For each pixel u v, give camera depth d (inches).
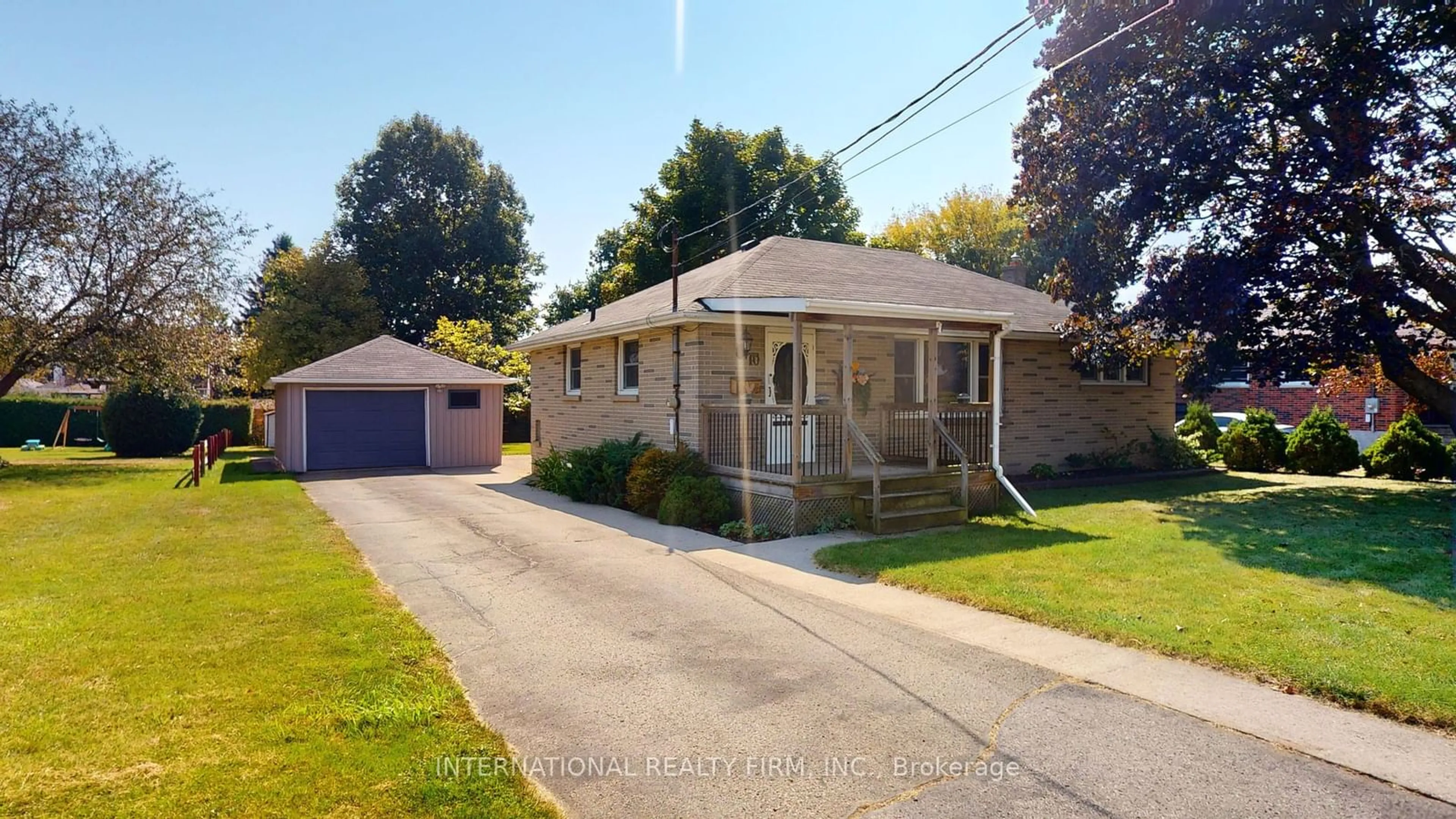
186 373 881.5
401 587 285.3
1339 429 626.8
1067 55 511.5
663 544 368.5
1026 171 554.3
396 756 148.6
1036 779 141.7
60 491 577.0
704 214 1233.4
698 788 140.3
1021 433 583.8
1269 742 154.9
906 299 492.7
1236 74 449.4
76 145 800.9
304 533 389.4
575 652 213.6
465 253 1720.0
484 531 406.9
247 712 166.4
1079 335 552.1
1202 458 669.3
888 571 295.4
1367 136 416.8
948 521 404.2
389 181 1684.3
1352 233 461.4
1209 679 187.5
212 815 126.1
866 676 193.3
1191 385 558.9
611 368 586.9
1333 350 498.3
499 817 128.2
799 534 386.0
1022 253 1531.7
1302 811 130.1
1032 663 200.5
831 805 134.3
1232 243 486.6
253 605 251.0
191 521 430.0
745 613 248.7
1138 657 203.0
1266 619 226.4
